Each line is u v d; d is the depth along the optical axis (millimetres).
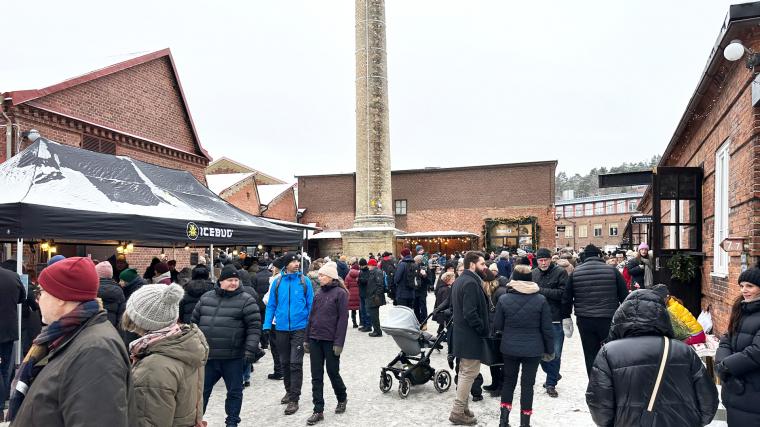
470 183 35625
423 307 12227
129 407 2082
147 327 2816
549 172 34250
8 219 5773
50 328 2041
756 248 6160
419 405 6113
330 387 7004
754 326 3246
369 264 12633
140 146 15695
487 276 6762
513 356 5008
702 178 9570
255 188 29625
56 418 1906
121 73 15188
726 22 6160
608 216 66125
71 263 2139
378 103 23906
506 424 5039
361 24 23984
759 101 5871
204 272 6730
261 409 6070
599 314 5883
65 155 7898
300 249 11109
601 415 2699
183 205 8805
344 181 38188
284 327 6090
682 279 9414
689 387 2600
